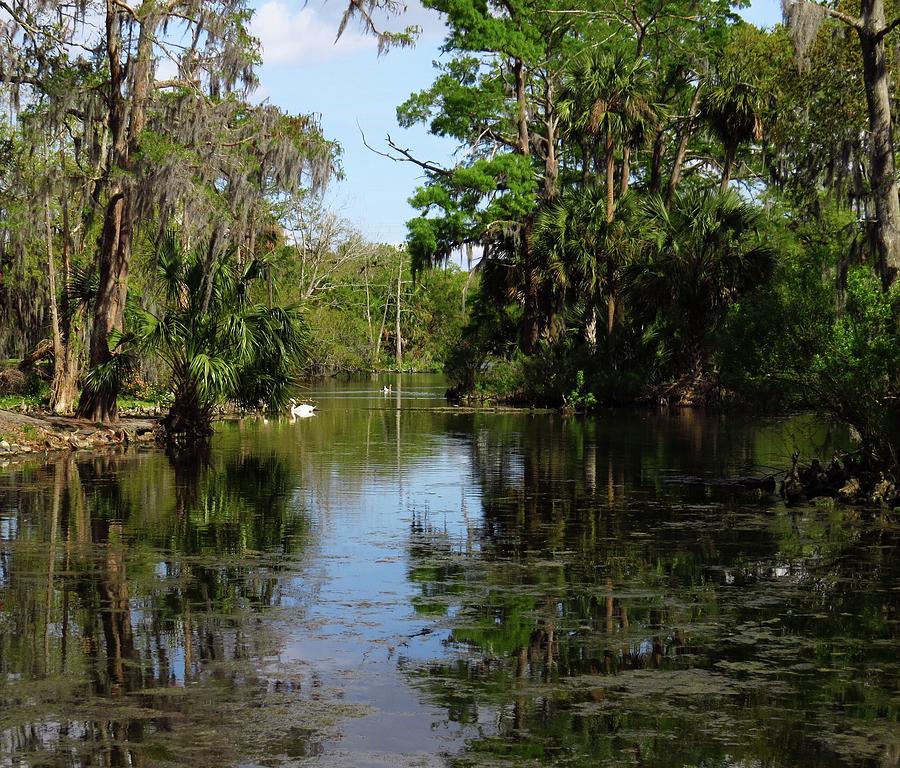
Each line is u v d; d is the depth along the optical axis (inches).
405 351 3759.8
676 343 1599.4
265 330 991.6
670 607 360.2
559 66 1921.8
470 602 366.6
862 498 604.1
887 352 574.6
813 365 605.0
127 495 619.8
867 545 469.7
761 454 864.9
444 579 402.3
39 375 1392.7
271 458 845.2
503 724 249.4
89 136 1021.2
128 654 303.0
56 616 343.9
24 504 580.7
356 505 590.6
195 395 1010.1
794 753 231.8
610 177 1651.1
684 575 410.0
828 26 1121.4
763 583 396.2
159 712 255.4
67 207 1077.1
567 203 1669.5
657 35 1951.3
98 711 256.1
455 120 1802.4
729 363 661.9
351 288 3481.8
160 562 430.3
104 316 1028.5
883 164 776.9
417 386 2436.0
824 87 1217.4
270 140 978.1
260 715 253.9
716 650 309.4
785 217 1630.2
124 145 992.9
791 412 665.0
